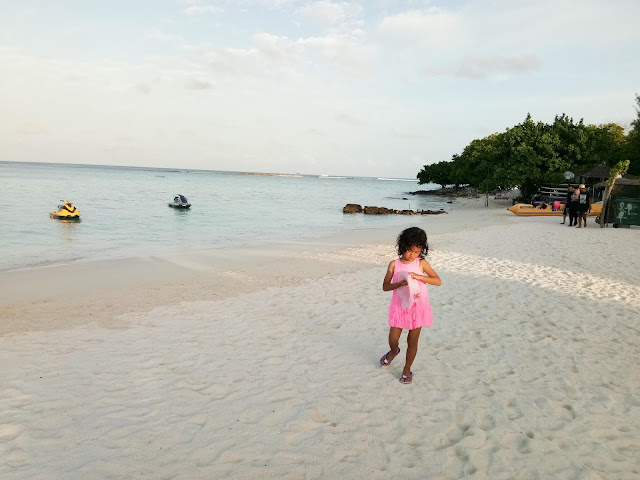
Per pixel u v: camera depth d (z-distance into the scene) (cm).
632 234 1761
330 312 773
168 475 319
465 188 7881
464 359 561
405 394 462
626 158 3859
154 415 411
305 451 354
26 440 363
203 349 593
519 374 514
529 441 371
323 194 7206
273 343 617
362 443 368
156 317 748
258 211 3481
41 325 706
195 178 14538
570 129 4219
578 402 443
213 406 431
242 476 320
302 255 1441
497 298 852
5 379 489
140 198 4125
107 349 591
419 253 471
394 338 494
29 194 4103
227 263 1290
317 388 475
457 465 339
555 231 1906
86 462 333
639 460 346
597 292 888
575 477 324
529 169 3928
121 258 1382
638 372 518
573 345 606
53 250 1529
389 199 6244
